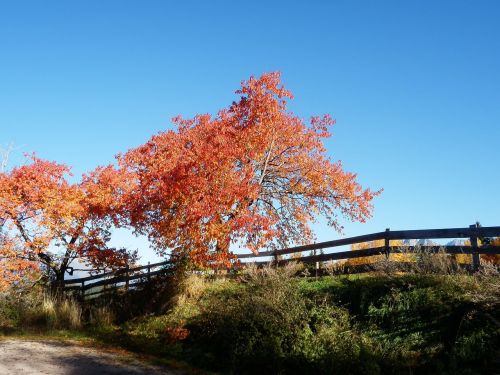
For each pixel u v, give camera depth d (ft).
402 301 34.32
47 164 70.28
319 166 68.49
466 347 28.60
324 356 31.42
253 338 35.70
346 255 50.01
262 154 62.54
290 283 42.98
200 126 62.03
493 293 30.55
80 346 42.11
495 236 37.91
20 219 67.56
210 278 60.54
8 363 32.01
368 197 68.85
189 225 52.19
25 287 67.82
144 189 62.34
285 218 70.28
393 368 29.78
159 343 42.98
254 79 62.59
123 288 71.72
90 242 72.13
